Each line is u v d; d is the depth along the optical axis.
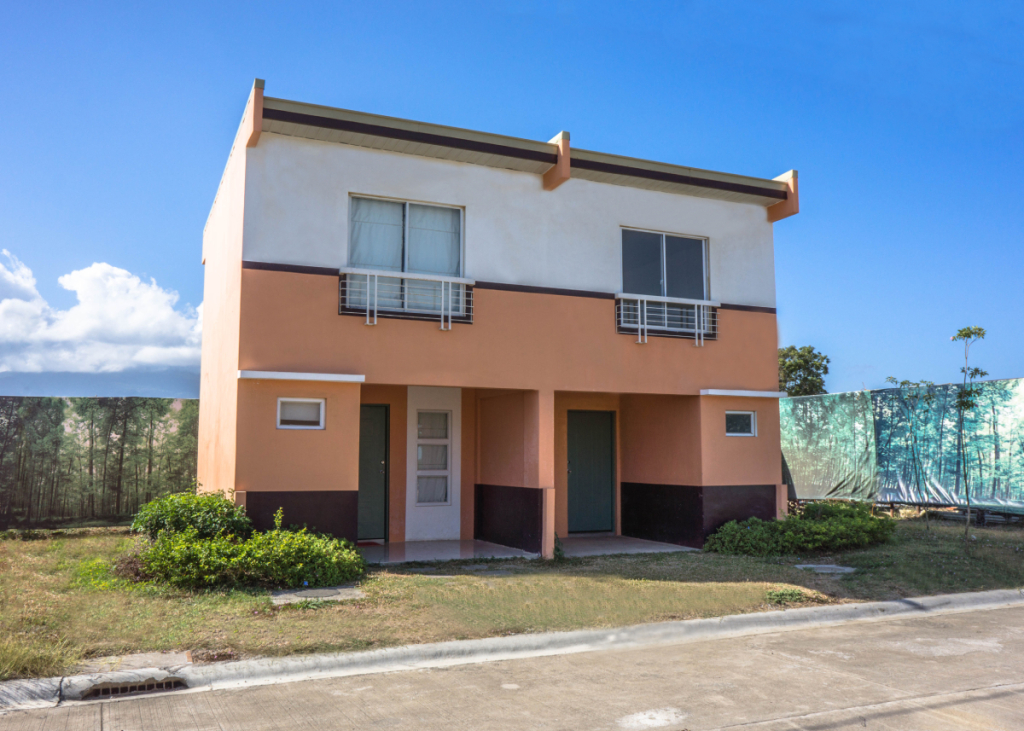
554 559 11.24
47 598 7.65
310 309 10.34
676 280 13.07
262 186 10.23
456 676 6.10
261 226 10.17
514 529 12.28
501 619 7.49
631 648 7.07
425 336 10.98
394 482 13.16
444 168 11.36
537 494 11.60
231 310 10.74
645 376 12.45
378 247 11.02
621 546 12.99
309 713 5.16
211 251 13.80
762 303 13.59
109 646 6.24
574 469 14.51
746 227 13.59
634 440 14.37
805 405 18.50
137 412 14.24
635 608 8.05
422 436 13.48
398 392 13.30
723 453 12.89
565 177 11.63
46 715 5.07
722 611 8.12
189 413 14.58
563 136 11.65
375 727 4.90
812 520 12.95
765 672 6.25
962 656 6.79
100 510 13.87
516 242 11.75
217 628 6.82
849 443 17.41
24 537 12.59
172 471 14.36
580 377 11.98
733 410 13.07
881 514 15.66
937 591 9.40
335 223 10.60
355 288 10.63
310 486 10.13
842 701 5.50
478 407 13.80
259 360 10.02
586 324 12.11
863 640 7.39
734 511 12.88
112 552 10.45
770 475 13.27
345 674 6.13
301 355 10.24
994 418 14.71
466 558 11.27
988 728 4.98
